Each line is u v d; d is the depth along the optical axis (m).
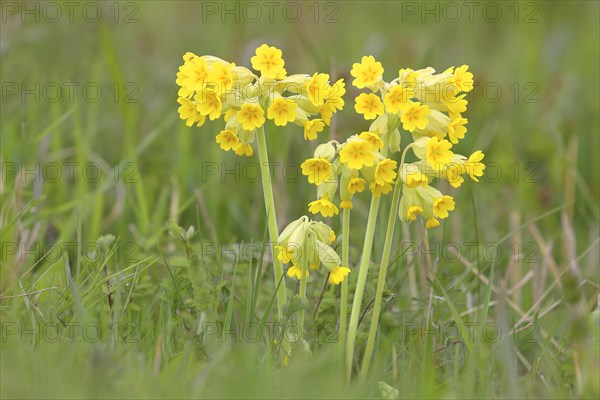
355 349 7.02
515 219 10.06
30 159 9.91
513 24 15.80
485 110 12.59
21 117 11.22
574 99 13.52
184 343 6.44
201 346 6.15
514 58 14.70
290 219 10.27
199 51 15.18
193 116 6.36
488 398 5.98
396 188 6.31
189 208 10.13
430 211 6.20
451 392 5.83
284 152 10.98
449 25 16.12
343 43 15.62
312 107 6.33
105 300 6.97
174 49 15.26
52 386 5.32
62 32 12.72
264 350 6.59
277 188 10.29
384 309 7.31
